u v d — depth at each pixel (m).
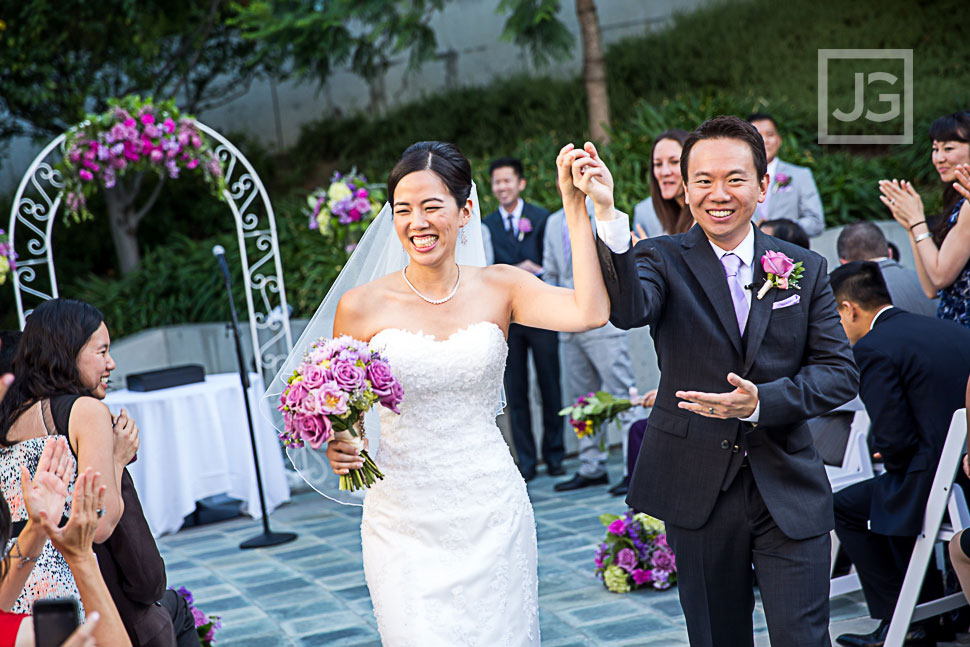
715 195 2.31
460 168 2.47
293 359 2.92
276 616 4.02
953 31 10.71
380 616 2.40
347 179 6.69
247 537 5.43
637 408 5.47
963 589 2.80
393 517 2.43
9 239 6.11
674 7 12.19
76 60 9.98
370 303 2.55
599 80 8.94
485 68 12.67
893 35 10.73
